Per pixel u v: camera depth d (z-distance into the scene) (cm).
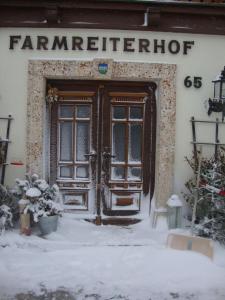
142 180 703
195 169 662
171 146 676
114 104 698
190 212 678
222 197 599
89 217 689
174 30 672
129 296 466
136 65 669
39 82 666
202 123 683
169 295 469
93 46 668
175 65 674
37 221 620
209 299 465
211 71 681
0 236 596
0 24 661
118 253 553
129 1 643
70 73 665
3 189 623
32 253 556
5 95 670
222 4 649
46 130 690
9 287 475
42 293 470
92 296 466
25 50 668
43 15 663
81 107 698
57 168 700
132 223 692
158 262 524
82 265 520
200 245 554
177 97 680
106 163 699
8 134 671
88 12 664
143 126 701
